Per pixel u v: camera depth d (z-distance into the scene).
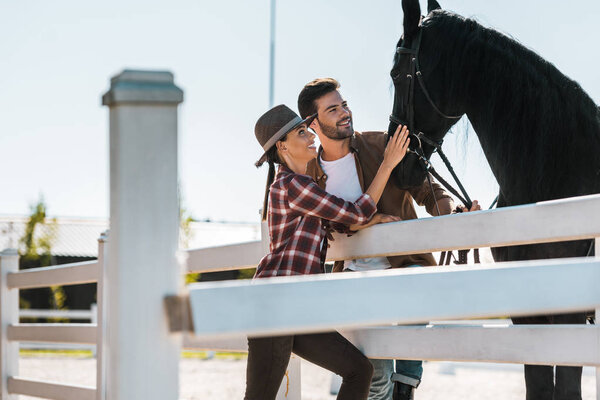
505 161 3.79
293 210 3.27
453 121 4.26
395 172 4.10
